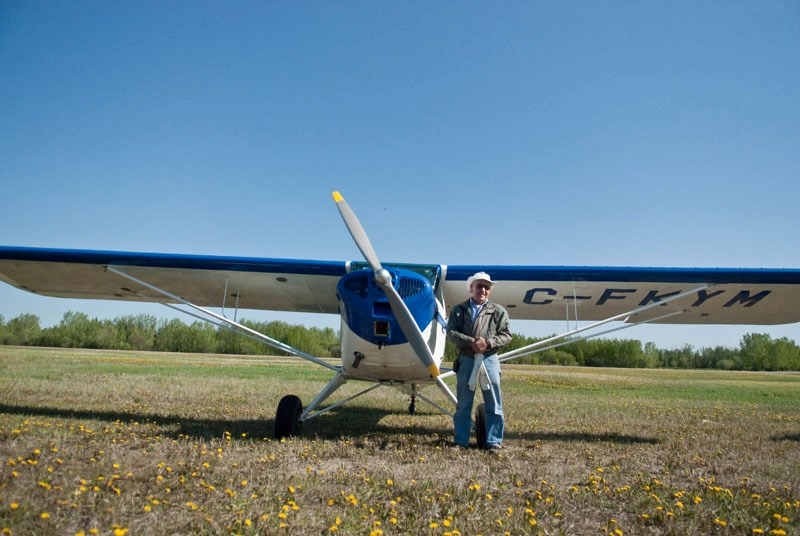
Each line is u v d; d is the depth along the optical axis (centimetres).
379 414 746
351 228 439
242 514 235
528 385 1556
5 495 235
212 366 1969
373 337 463
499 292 648
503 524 242
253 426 530
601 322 579
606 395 1235
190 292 698
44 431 417
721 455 448
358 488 291
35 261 605
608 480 338
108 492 258
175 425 507
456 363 464
